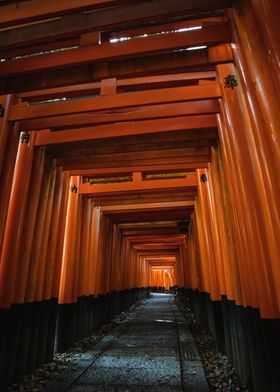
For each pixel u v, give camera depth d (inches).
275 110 112.9
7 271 217.9
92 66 181.5
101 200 412.5
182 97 192.7
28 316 230.4
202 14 164.1
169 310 679.1
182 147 273.0
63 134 246.8
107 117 216.1
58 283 288.0
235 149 177.0
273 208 128.5
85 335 358.9
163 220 538.6
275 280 136.8
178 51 171.8
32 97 215.6
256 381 160.4
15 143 220.7
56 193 289.9
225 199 238.2
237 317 201.3
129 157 289.0
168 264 1387.8
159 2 146.6
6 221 221.1
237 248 193.2
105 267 467.5
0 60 182.1
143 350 278.8
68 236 322.3
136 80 199.9
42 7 147.4
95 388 182.1
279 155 111.0
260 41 120.5
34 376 221.6
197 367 222.4
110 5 140.1
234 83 177.9
